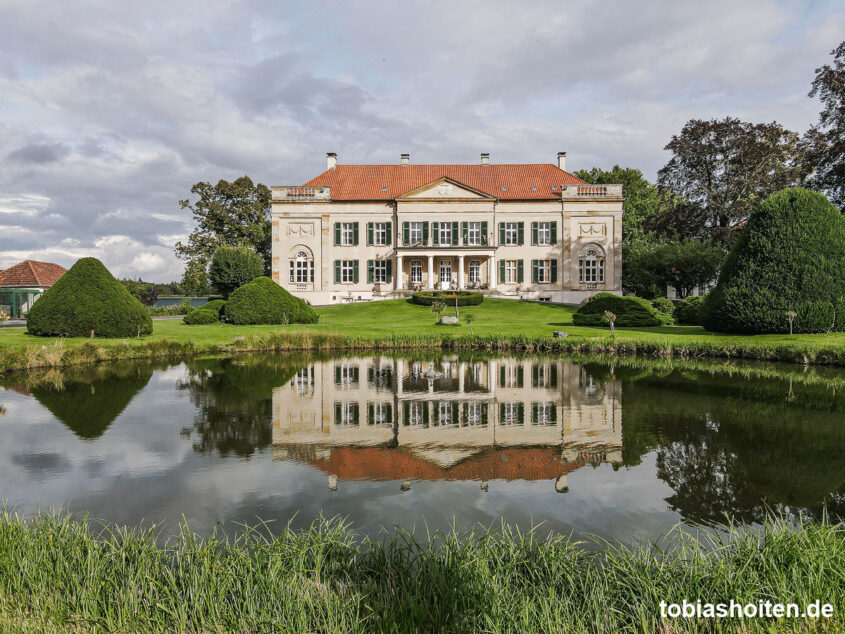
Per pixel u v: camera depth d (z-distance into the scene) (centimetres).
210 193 5516
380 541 462
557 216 4441
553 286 4444
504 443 805
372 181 4706
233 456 739
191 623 330
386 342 2242
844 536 436
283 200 4469
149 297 6053
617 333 2447
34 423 931
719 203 3972
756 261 2195
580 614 329
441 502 566
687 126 4016
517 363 1780
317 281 4481
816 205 2147
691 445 787
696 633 310
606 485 619
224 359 1914
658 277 4278
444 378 1462
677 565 375
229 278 4516
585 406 1077
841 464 691
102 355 1812
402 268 4494
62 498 578
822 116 3064
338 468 686
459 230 4403
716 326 2320
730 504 558
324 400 1148
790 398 1147
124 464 700
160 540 469
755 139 3806
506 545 416
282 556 384
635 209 5822
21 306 4116
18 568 381
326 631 315
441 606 329
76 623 332
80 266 2191
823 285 2067
